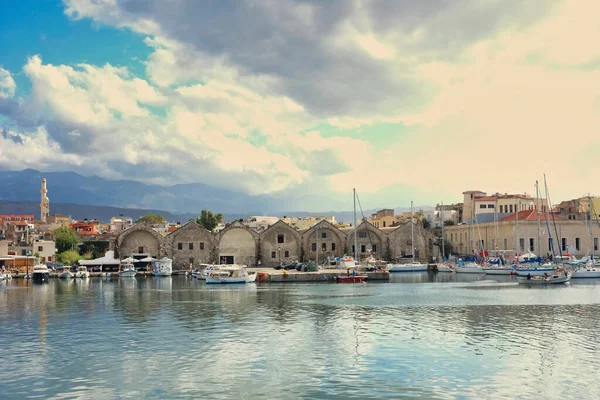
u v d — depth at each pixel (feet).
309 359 128.26
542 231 458.09
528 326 168.55
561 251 422.82
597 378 111.34
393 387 106.32
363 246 502.38
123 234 475.31
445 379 111.45
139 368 121.19
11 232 613.52
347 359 127.95
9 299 262.88
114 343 147.43
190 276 440.04
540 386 106.52
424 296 258.57
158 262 448.65
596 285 313.12
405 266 449.06
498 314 193.98
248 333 160.86
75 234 584.81
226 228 488.44
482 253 465.47
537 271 359.25
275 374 115.85
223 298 260.21
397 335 155.84
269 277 372.99
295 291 296.51
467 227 524.11
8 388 107.76
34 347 143.13
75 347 142.72
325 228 500.74
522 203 601.62
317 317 191.42
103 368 121.39
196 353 134.92
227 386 107.96
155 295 278.87
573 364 121.80
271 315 197.47
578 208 552.41
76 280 407.03
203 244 484.74
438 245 518.78
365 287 319.06
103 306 229.86
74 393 104.58
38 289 325.01
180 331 165.07
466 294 266.36
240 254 488.44
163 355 132.98
